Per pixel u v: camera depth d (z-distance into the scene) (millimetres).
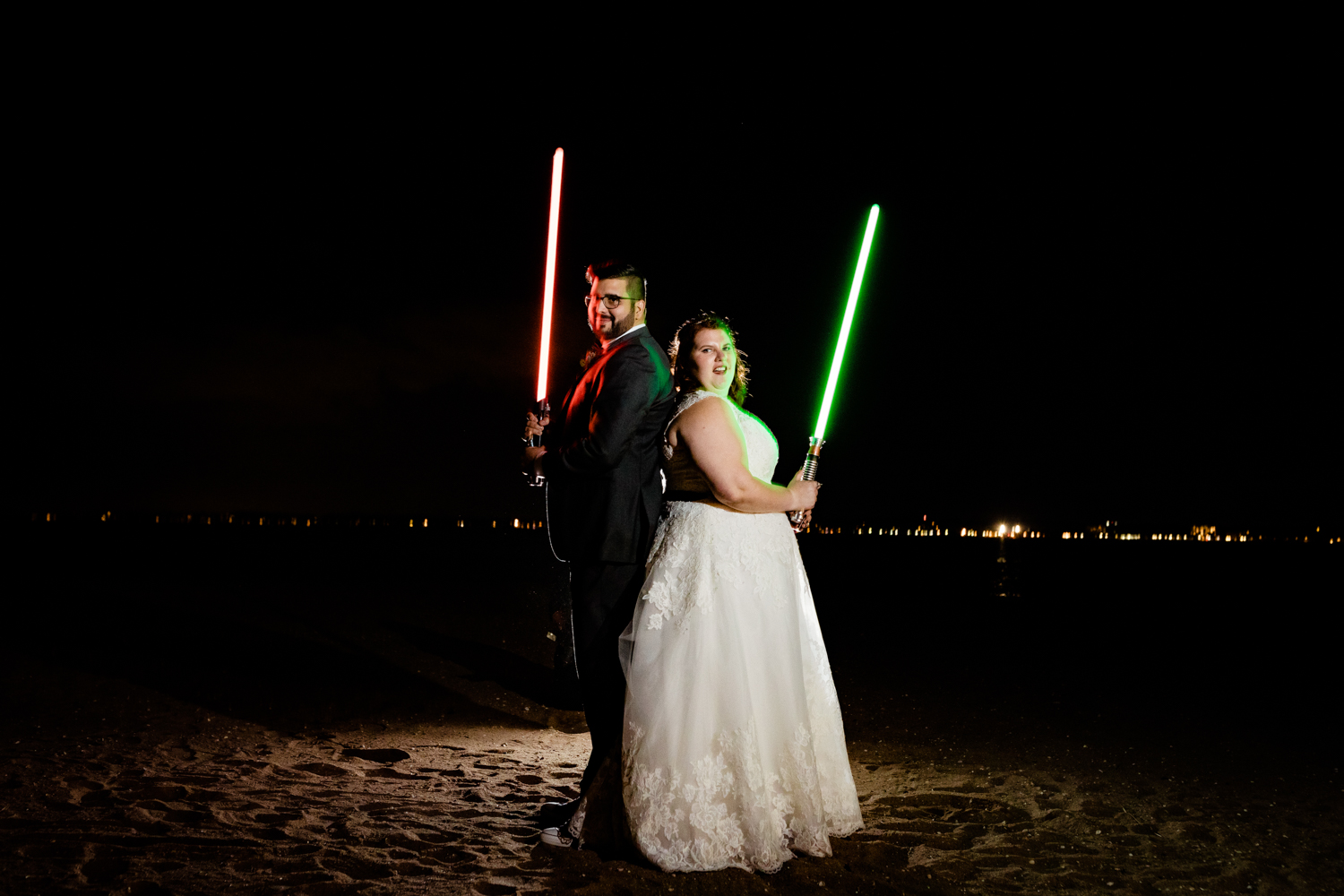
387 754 4582
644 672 2975
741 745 2920
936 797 4000
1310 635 13320
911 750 5090
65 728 4723
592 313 3273
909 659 9320
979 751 5102
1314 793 4453
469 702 6266
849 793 3352
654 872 2830
